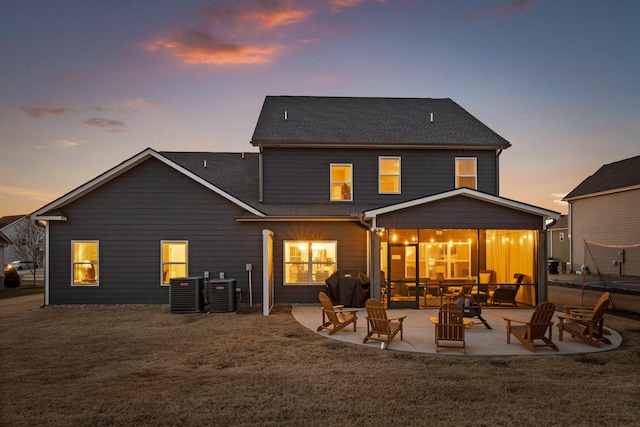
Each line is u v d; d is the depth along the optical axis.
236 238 14.84
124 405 5.46
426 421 4.95
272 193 16.02
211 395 5.85
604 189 28.12
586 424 4.88
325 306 10.18
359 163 16.19
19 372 7.04
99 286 14.48
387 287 13.79
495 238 17.17
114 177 14.62
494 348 8.59
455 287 15.98
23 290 25.12
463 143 15.88
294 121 17.50
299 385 6.26
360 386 6.21
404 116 18.42
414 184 16.19
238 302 14.07
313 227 14.91
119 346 8.88
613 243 27.73
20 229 40.50
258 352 8.38
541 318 8.38
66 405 5.47
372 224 13.41
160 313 13.04
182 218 14.75
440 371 7.03
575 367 7.31
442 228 13.41
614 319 12.03
